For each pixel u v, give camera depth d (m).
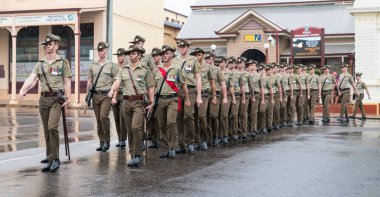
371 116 25.11
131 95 9.62
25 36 36.81
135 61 9.70
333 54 37.19
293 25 40.16
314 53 31.53
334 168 9.42
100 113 11.40
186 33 41.59
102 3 34.03
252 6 42.72
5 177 8.44
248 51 39.44
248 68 15.49
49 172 8.88
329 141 13.90
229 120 14.11
